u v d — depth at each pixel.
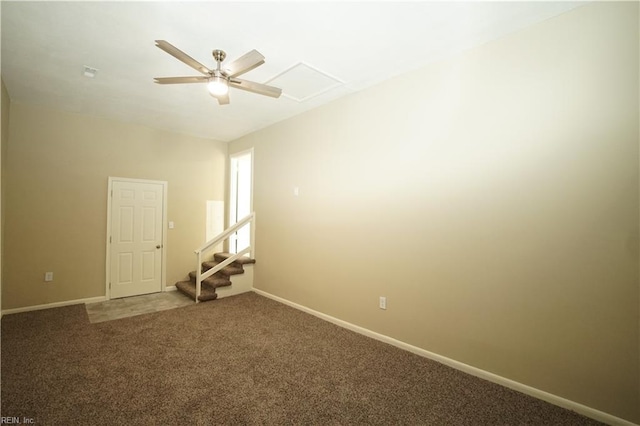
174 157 4.81
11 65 2.67
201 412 1.83
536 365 1.99
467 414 1.84
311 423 1.75
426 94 2.57
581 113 1.83
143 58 2.54
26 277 3.63
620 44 1.72
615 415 1.72
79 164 3.98
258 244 4.57
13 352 2.56
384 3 1.85
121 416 1.78
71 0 1.84
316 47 2.34
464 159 2.33
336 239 3.34
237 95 3.30
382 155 2.89
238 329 3.13
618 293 1.71
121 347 2.69
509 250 2.11
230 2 1.85
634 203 1.67
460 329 2.35
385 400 1.97
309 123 3.72
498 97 2.17
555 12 1.91
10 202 3.51
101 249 4.14
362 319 3.04
